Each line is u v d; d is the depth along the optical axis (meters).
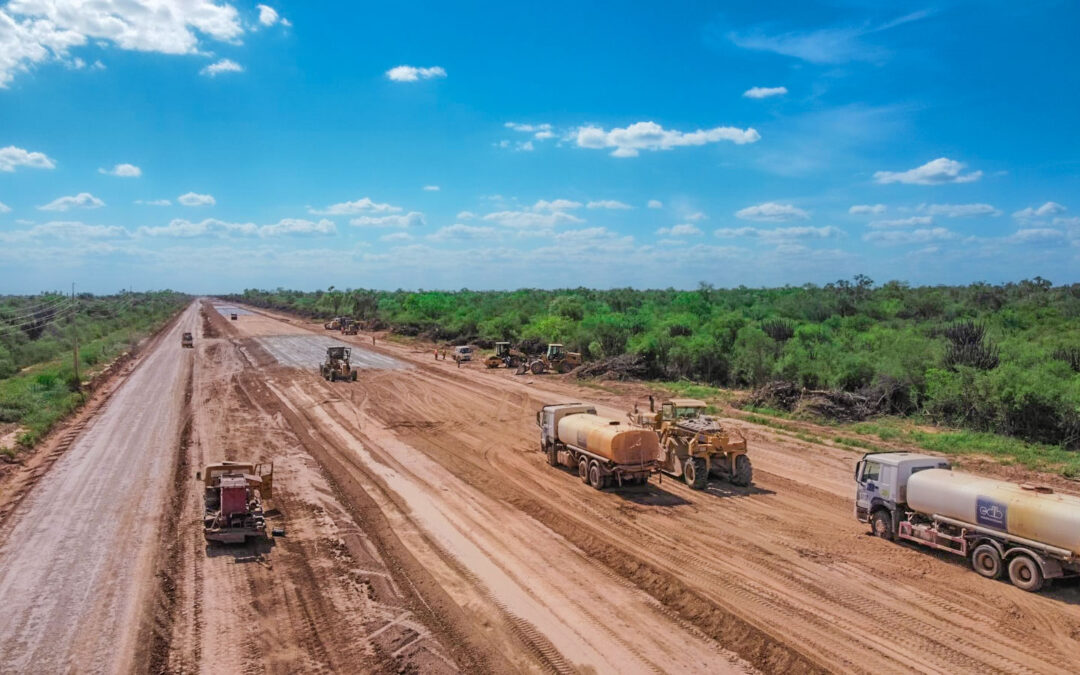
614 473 22.17
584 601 14.29
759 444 28.52
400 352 71.31
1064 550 13.70
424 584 15.12
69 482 23.20
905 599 14.03
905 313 67.56
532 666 11.74
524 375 52.47
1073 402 27.17
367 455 27.59
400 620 13.45
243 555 16.80
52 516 19.64
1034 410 27.95
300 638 12.76
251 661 11.95
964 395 30.64
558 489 22.67
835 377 37.16
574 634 12.87
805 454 26.88
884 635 12.55
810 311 69.19
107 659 11.98
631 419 25.81
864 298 79.44
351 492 22.28
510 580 15.37
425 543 17.70
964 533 15.52
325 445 29.33
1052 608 13.54
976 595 14.20
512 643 12.52
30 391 37.56
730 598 14.12
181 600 14.31
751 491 22.19
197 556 16.70
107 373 52.00
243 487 17.61
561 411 25.91
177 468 25.08
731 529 18.48
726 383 45.72
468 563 16.34
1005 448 26.09
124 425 33.25
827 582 14.92
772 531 18.30
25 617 13.54
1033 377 29.03
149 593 14.62
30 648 12.34
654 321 61.88
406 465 25.98
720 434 22.72
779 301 79.56
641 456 22.12
